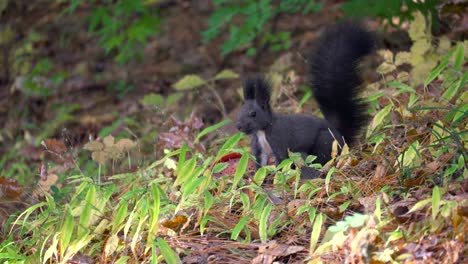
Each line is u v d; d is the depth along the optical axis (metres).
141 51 17.50
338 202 7.97
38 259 8.05
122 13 17.48
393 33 13.39
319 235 7.18
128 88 17.17
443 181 7.66
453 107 9.30
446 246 6.33
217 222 7.82
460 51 10.43
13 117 16.83
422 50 10.83
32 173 12.34
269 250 7.17
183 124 10.79
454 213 6.60
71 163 10.38
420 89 10.82
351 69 9.45
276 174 8.34
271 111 8.75
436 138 8.65
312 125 8.80
